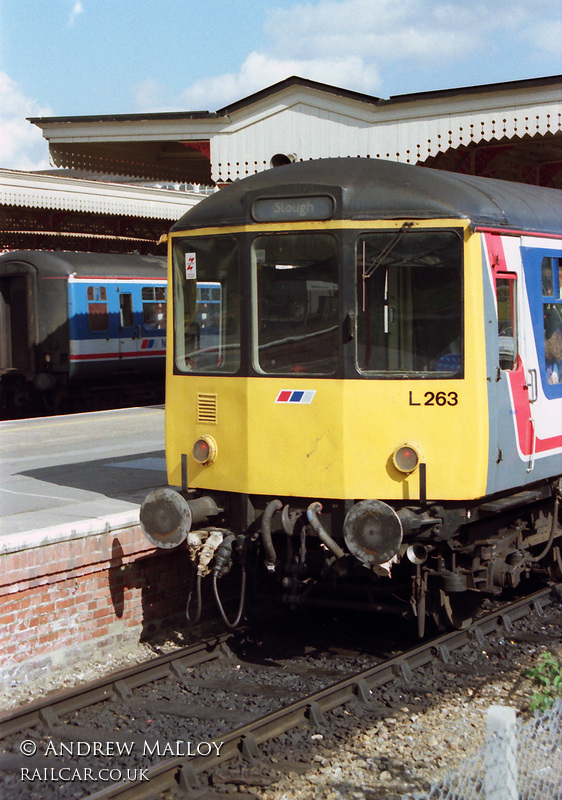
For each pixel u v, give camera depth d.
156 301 24.23
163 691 6.68
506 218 7.23
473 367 6.65
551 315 7.95
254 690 6.71
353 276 6.77
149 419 16.33
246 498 7.17
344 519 6.82
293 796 5.10
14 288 22.28
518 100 11.73
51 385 21.53
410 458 6.68
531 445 7.53
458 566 7.39
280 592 8.02
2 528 7.52
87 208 23.81
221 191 7.50
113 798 4.95
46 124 15.12
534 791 4.56
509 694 6.54
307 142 13.16
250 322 7.08
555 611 8.59
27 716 6.06
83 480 10.22
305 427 6.89
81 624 7.43
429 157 12.73
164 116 14.08
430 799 4.74
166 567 8.26
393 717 6.12
